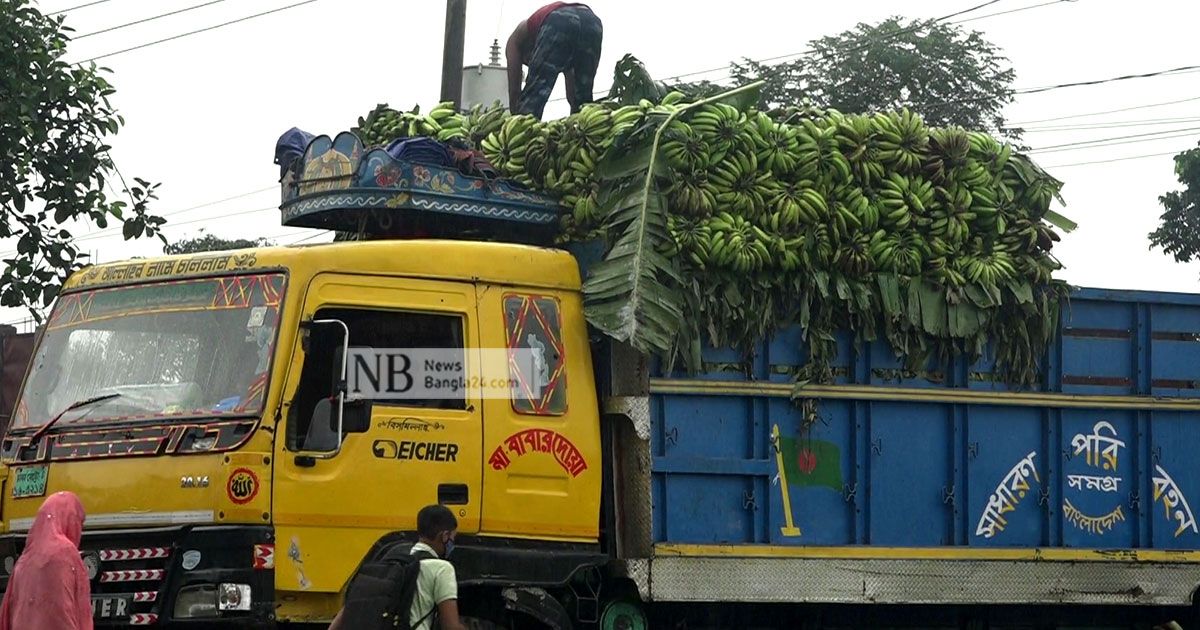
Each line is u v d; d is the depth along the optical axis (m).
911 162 10.38
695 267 9.77
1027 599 10.66
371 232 10.15
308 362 8.62
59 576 7.66
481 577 8.91
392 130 10.77
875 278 10.30
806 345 10.17
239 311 8.77
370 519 8.62
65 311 9.59
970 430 10.66
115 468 8.64
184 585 8.28
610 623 9.56
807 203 10.03
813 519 10.13
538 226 9.98
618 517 9.62
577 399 9.48
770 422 10.05
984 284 10.53
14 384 17.33
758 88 10.19
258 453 8.34
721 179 9.90
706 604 10.32
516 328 9.32
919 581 10.30
